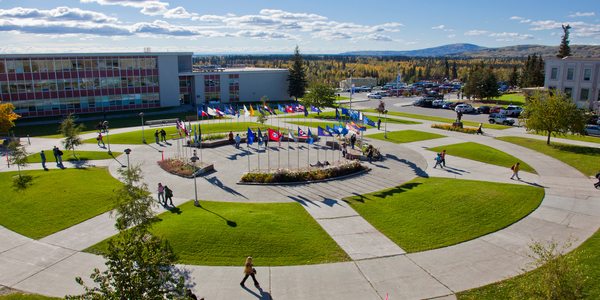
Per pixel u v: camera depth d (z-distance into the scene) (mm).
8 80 67312
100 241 22406
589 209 26375
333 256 20484
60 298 17188
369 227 23797
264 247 21172
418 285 18000
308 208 26828
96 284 18141
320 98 76562
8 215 25922
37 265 19922
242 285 17953
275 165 37781
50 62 70625
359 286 17953
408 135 52625
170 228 22922
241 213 25281
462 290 17609
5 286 18109
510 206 26609
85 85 74875
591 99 67688
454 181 32500
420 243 21844
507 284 17891
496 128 58156
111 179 34031
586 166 36750
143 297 11781
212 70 99812
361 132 46781
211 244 21328
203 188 31375
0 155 43906
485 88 94375
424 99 89688
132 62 79250
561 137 50188
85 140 50969
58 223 24734
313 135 49938
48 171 36625
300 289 17734
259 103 94250
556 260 13062
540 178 33500
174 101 86062
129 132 56438
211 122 65625
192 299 15188
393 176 34406
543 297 12414
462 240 22125
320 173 33594
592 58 67875
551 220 24641
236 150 44625
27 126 64438
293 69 99812
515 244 21656
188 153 43219
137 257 12453
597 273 18250
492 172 35531
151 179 34000
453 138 50469
